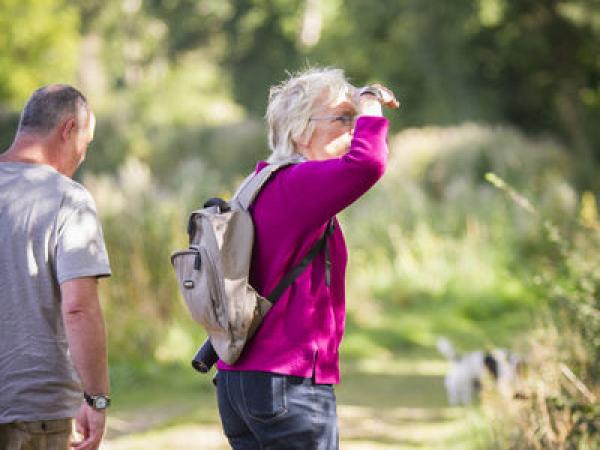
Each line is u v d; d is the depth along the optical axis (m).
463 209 28.03
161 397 14.52
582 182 35.56
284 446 5.08
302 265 5.16
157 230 17.81
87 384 5.23
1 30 41.38
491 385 10.86
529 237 24.09
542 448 8.21
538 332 10.49
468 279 23.73
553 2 44.53
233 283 5.06
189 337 17.02
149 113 54.72
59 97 5.48
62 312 5.27
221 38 75.81
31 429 5.28
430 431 11.73
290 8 71.75
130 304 17.19
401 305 23.42
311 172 5.08
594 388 8.70
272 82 73.44
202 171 23.09
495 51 46.66
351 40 51.38
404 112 49.31
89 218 5.31
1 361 5.24
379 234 27.09
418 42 46.53
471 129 37.28
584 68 46.28
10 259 5.25
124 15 73.12
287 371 5.05
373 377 16.16
